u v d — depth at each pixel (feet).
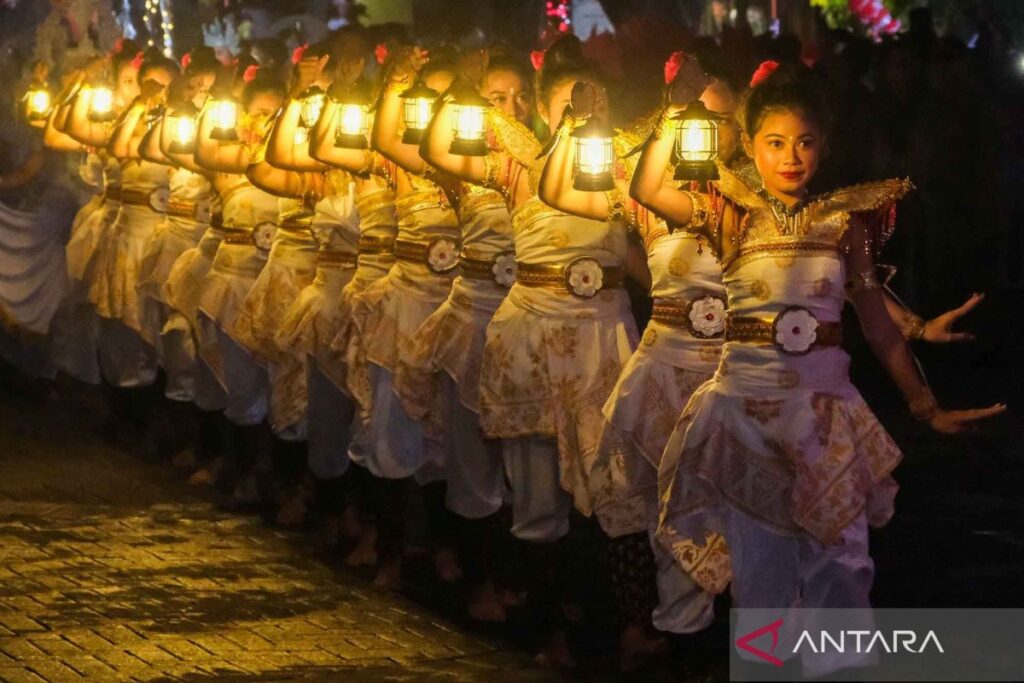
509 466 26.73
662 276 24.70
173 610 29.09
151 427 42.52
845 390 21.99
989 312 54.39
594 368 26.11
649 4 72.38
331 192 33.01
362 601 29.78
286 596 30.07
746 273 22.02
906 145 54.39
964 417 22.26
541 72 26.76
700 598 23.57
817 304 21.81
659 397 24.58
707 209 22.34
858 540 21.74
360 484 32.35
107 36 48.01
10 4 48.14
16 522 35.50
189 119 36.45
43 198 46.21
